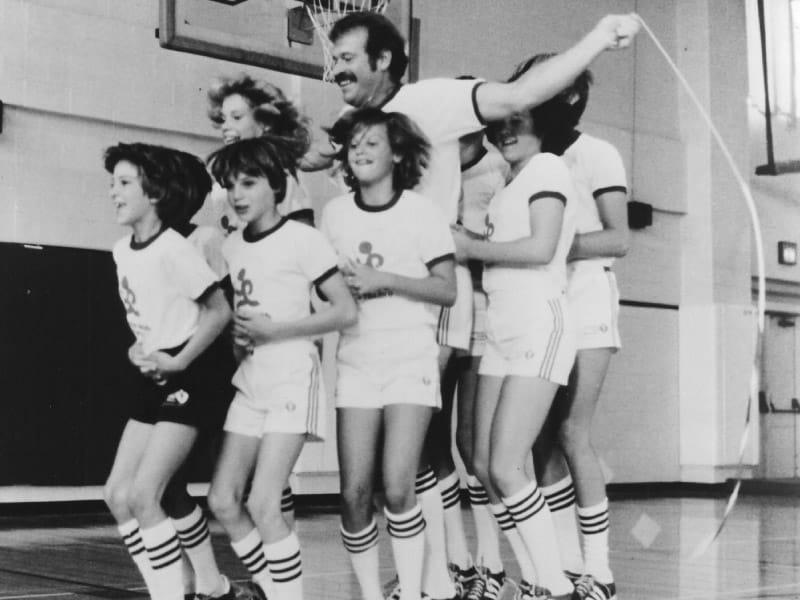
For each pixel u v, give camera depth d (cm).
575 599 328
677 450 1091
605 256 356
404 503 309
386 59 335
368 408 312
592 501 349
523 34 978
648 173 1072
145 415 308
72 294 731
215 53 575
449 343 348
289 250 308
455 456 881
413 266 317
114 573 461
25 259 713
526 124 335
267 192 308
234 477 307
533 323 322
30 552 534
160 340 308
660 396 1080
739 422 1096
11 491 708
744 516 798
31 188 715
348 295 309
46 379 720
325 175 812
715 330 1084
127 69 748
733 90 1120
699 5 1105
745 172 1122
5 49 701
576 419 350
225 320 305
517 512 318
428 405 311
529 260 320
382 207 319
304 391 305
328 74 586
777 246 1152
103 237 745
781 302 1159
